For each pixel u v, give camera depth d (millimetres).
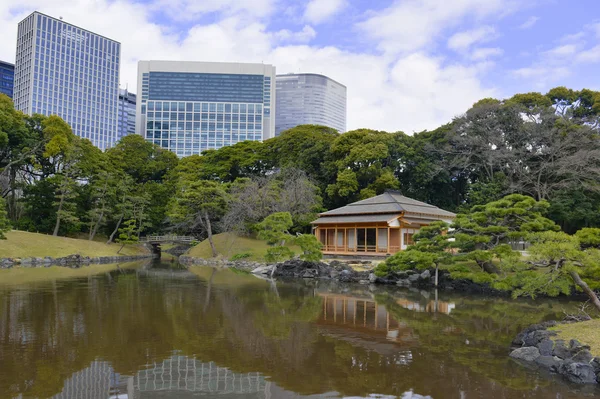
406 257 28641
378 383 11000
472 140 49938
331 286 30844
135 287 28188
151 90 158125
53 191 58250
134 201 60625
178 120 158000
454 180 59500
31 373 11344
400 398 10086
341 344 14695
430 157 56312
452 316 19859
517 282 19703
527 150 49062
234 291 27281
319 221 44594
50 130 56500
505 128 50656
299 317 19219
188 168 67688
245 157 67750
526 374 11766
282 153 65125
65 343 14203
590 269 15430
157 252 68125
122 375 11336
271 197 51344
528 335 14406
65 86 154500
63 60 153875
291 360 12828
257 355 13281
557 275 15938
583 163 41719
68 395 9906
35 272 36719
